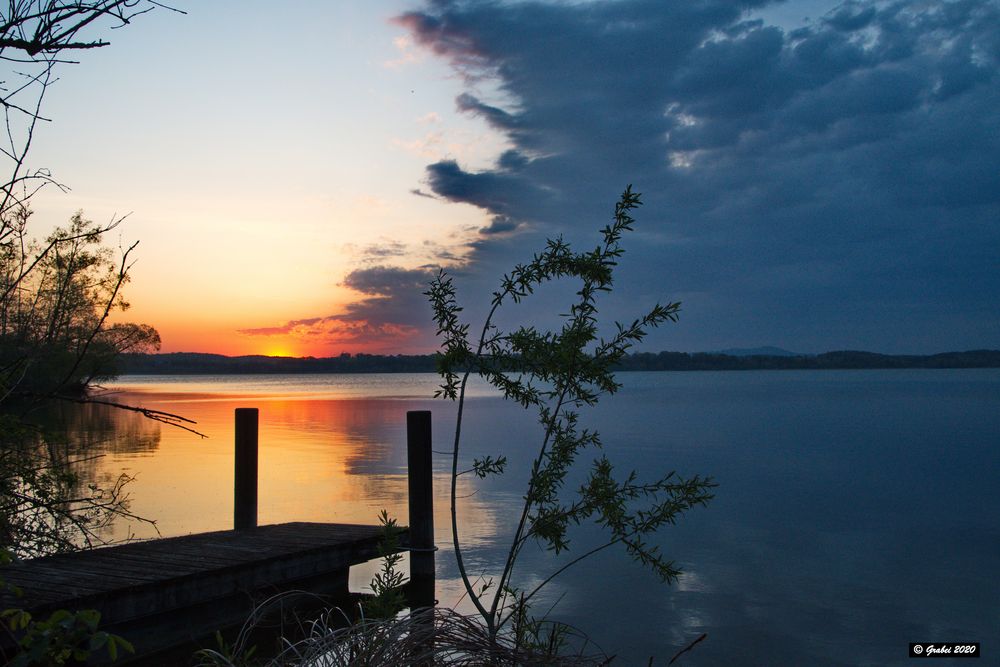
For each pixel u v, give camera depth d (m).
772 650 7.73
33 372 5.25
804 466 21.53
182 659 6.77
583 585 9.93
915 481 18.92
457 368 3.89
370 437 30.58
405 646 2.85
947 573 10.70
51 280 5.08
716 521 14.18
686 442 27.98
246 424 11.27
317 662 2.88
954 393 75.50
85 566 7.61
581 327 3.77
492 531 12.85
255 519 11.25
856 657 7.59
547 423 3.90
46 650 2.48
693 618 8.68
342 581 9.34
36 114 3.00
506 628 3.76
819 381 140.38
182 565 7.68
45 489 6.30
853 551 11.95
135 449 25.52
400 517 13.90
